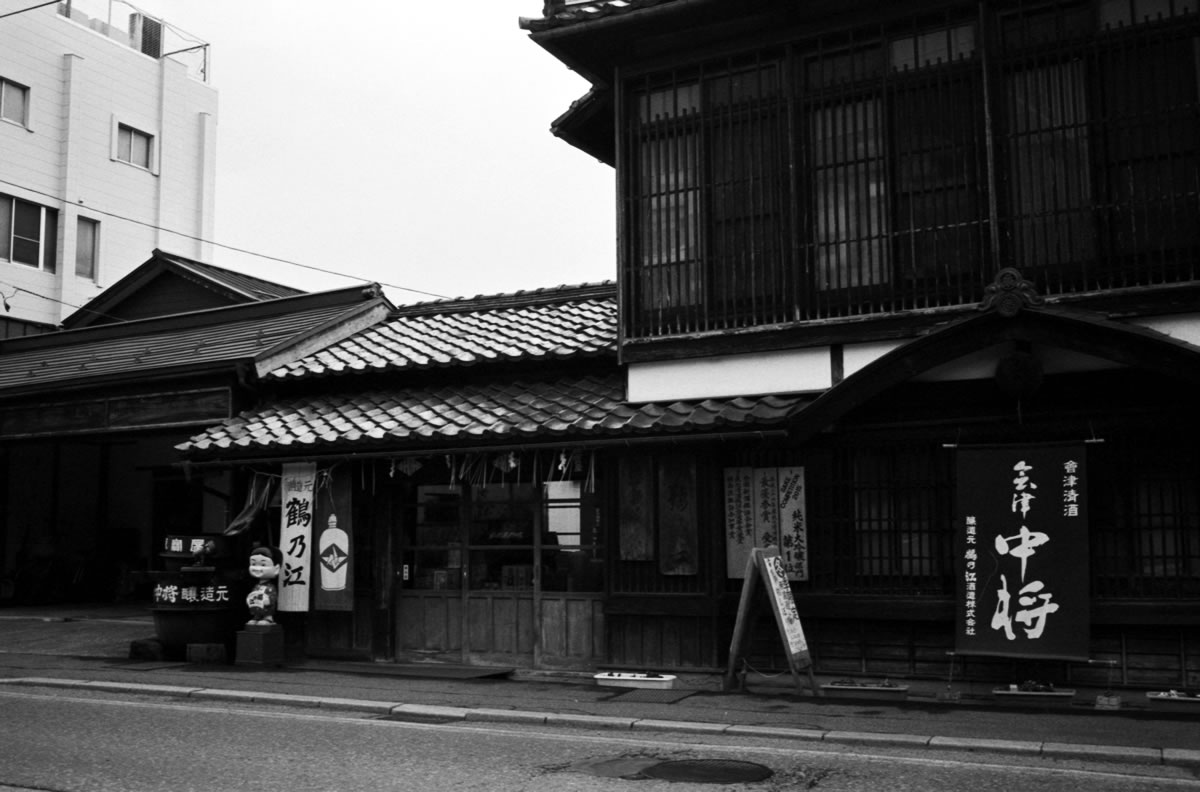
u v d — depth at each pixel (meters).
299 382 14.56
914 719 8.96
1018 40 10.27
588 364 13.23
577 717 9.23
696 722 8.96
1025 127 10.16
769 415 10.41
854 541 10.69
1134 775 7.10
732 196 11.56
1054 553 9.56
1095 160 9.83
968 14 10.52
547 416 12.01
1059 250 9.88
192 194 31.52
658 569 11.49
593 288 15.70
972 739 8.06
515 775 7.19
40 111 26.89
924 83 10.62
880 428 10.34
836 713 9.30
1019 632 9.62
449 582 12.91
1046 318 8.98
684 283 11.77
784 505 11.02
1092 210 9.77
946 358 9.41
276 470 13.55
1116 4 9.90
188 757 7.77
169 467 22.69
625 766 7.47
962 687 10.15
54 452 22.92
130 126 29.56
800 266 11.11
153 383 15.14
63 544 22.86
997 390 9.80
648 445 11.12
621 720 9.05
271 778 7.10
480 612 12.64
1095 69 9.90
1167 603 9.32
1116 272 9.65
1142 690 9.50
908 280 10.58
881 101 10.85
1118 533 9.66
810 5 11.12
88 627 17.08
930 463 10.41
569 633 12.12
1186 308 9.28
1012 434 9.94
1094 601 9.58
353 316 16.06
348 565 12.84
